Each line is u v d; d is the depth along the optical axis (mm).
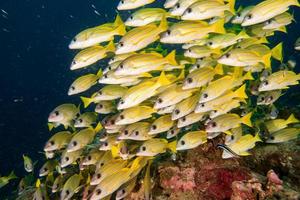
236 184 961
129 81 1156
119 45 1038
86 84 1222
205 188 1075
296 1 1061
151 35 1052
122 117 1036
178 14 1166
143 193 1119
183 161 1160
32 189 1497
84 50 1154
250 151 1216
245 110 1255
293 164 1168
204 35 1074
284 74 1082
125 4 1153
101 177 950
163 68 1053
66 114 1297
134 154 1071
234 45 1206
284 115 1646
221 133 1156
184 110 1020
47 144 1243
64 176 1316
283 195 917
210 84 987
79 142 1134
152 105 1133
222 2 1109
